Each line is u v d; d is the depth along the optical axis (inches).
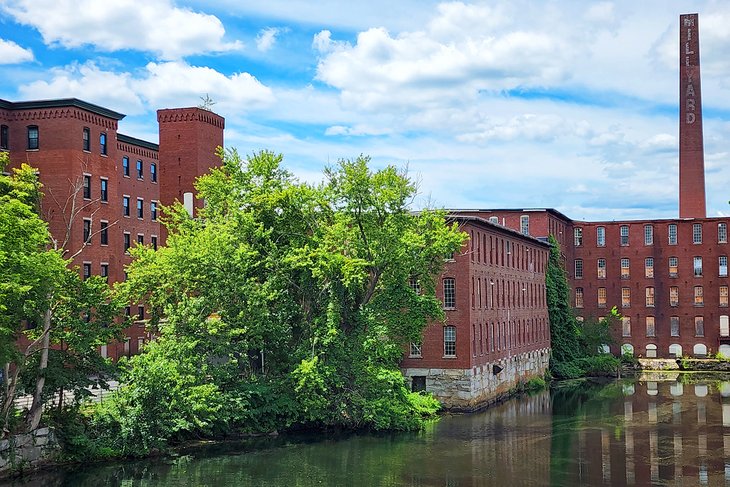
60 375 1557.6
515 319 3048.7
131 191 2832.2
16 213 1483.8
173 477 1502.2
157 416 1690.5
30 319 1568.7
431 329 2443.4
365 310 1969.7
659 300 4261.8
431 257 2023.9
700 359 4074.8
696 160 4589.1
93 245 2418.8
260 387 1908.2
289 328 2006.6
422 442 1877.5
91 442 1596.9
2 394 1544.0
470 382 2405.3
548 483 1472.7
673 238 4254.4
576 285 4389.8
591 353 3885.3
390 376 2044.8
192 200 2979.8
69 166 2327.8
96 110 2428.6
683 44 4638.3
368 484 1460.4
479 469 1585.9
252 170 2068.2
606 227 4362.7
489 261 2716.5
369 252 1984.5
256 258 2010.3
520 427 2103.8
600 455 1731.1
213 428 1883.6
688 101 4623.5
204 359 1852.9
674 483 1481.3
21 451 1497.3
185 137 3102.9
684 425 2149.4
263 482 1469.0
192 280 1895.9
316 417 1955.0
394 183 1990.7
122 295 1806.1
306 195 1996.8
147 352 1876.2
